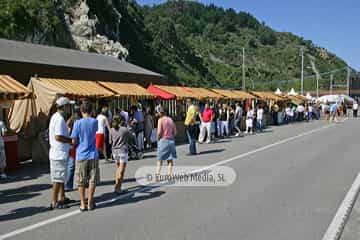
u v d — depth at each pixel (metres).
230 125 24.34
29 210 7.70
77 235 6.18
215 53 133.62
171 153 10.96
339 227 6.54
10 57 18.28
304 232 6.29
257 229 6.44
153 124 18.62
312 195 8.70
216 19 170.00
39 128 14.44
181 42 98.00
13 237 6.12
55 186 7.70
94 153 7.59
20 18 40.66
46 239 6.01
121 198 8.53
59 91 14.87
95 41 49.50
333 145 18.67
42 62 19.42
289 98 43.66
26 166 13.42
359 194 8.83
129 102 20.77
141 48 73.12
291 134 25.23
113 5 65.00
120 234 6.20
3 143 11.33
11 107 14.63
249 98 32.81
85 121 7.51
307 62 148.75
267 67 139.38
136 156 14.75
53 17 45.09
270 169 12.02
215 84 95.88
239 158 14.40
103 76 23.30
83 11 50.78
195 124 15.74
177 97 23.03
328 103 49.47
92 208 7.63
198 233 6.24
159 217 7.10
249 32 170.88
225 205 7.89
